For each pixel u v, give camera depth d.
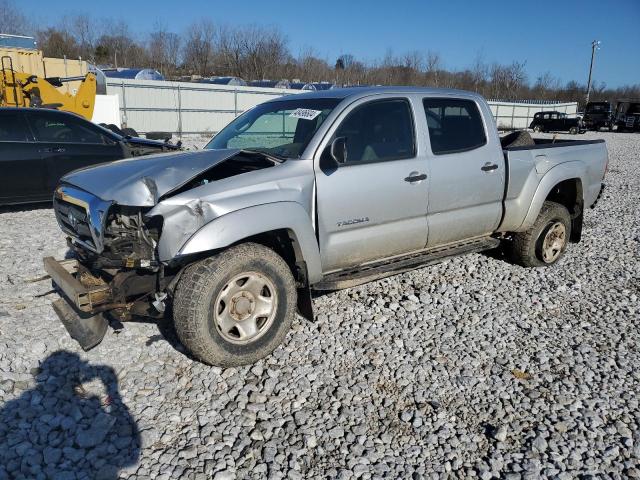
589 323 4.65
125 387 3.50
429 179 4.57
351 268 4.43
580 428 3.19
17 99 14.30
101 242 3.50
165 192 3.42
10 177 7.71
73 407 3.27
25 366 3.71
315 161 3.98
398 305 4.84
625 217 9.10
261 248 3.72
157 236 3.52
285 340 4.16
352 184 4.11
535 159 5.46
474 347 4.16
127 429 3.09
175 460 2.86
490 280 5.56
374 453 2.96
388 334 4.32
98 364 3.75
